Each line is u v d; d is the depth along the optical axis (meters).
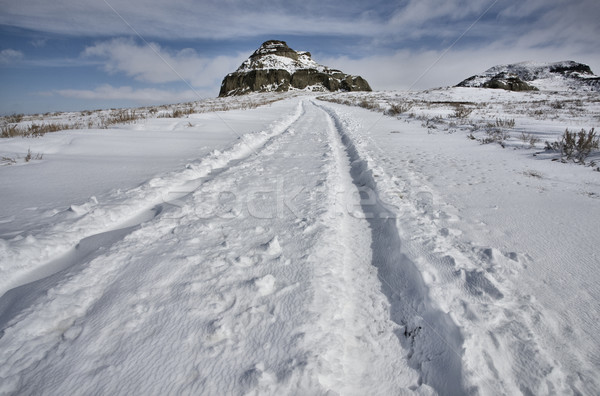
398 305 2.22
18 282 2.21
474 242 2.89
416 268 2.39
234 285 2.17
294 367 1.53
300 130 11.08
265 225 3.18
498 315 1.92
